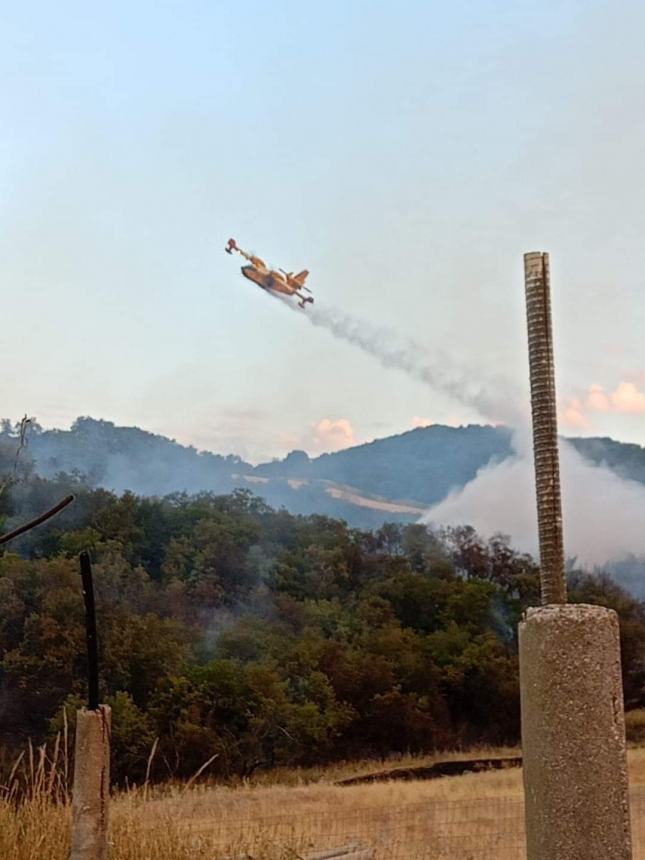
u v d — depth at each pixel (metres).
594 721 2.34
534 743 2.38
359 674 43.56
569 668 2.35
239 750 35.78
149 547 60.62
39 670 37.81
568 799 2.32
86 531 55.72
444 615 54.28
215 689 36.88
